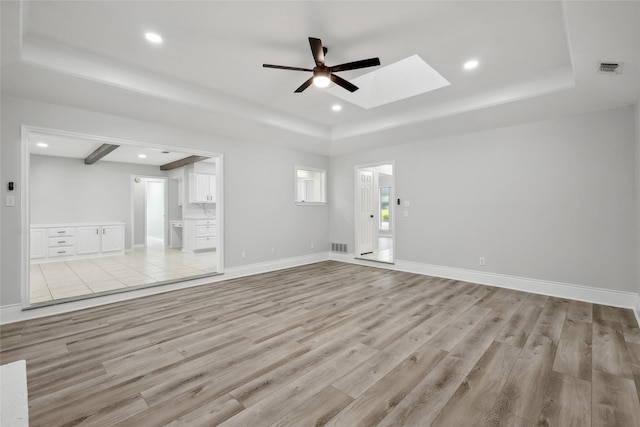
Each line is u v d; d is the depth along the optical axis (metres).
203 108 3.81
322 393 1.82
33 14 2.35
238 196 5.00
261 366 2.13
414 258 5.19
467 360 2.20
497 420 1.58
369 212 6.85
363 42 2.79
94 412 1.65
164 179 8.73
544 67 3.21
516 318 3.03
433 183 4.95
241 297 3.79
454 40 2.73
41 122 3.22
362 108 4.53
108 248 7.06
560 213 3.79
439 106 4.18
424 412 1.64
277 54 3.00
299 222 5.99
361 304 3.49
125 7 2.28
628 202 3.36
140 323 2.94
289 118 4.86
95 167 7.43
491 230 4.34
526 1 2.21
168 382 1.94
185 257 6.88
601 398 1.76
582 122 3.65
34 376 2.01
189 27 2.55
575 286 3.68
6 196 3.00
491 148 4.34
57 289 4.04
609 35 2.15
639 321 2.84
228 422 1.57
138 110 3.69
